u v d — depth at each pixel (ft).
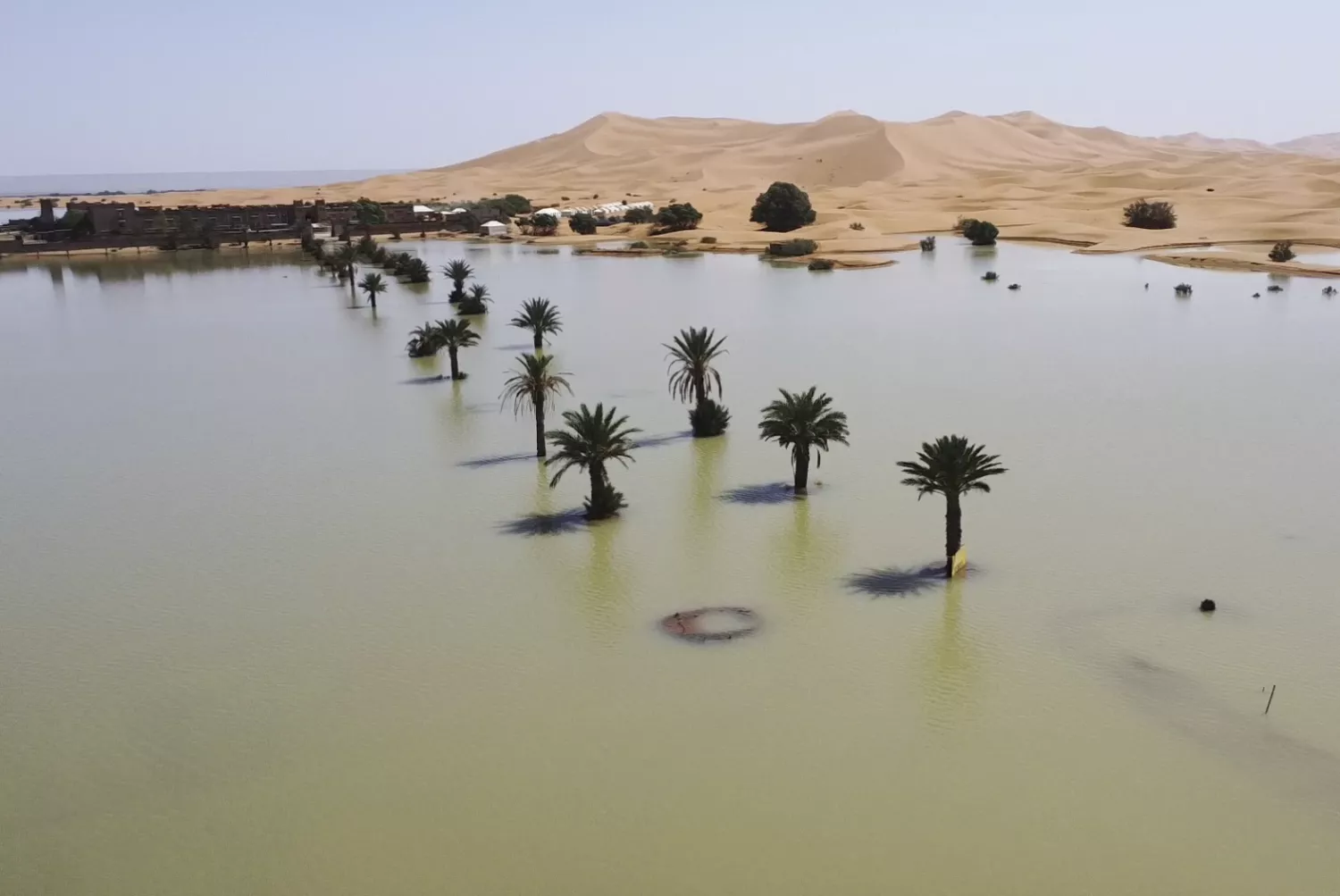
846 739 76.59
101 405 189.57
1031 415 163.53
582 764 74.38
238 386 202.18
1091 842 65.31
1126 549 109.09
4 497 137.80
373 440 159.43
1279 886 61.41
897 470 137.18
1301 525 115.14
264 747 77.77
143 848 67.31
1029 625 92.99
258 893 62.95
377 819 69.15
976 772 72.43
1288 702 79.87
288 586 105.81
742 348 226.79
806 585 102.53
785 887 61.98
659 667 87.40
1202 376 190.29
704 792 70.90
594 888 62.39
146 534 122.11
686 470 139.74
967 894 61.11
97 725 81.35
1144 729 76.89
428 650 91.40
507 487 134.92
